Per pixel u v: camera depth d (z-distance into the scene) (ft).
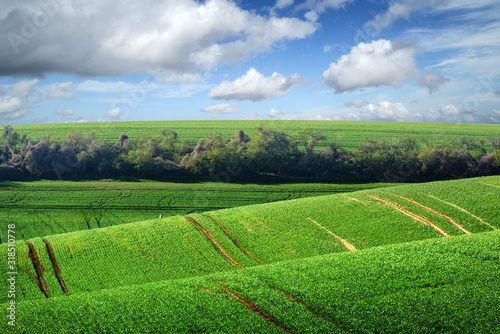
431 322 60.18
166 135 360.07
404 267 77.41
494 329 57.67
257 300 69.87
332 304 67.00
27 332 62.80
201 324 63.36
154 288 78.59
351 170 295.89
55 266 112.27
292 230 132.05
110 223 198.80
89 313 68.54
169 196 242.17
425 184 171.32
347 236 124.47
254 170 299.17
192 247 123.34
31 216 204.44
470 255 80.43
